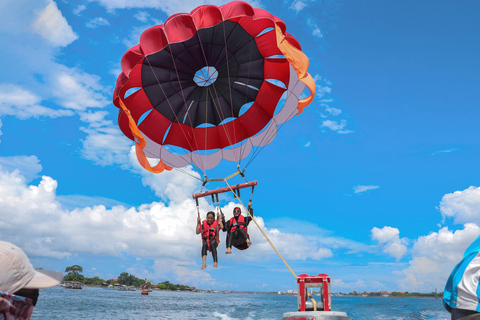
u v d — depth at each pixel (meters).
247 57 10.23
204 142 11.37
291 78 10.31
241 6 8.84
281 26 9.36
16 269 2.10
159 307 43.72
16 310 2.13
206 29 9.23
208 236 9.23
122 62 9.16
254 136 11.34
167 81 10.27
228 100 11.05
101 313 31.36
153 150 10.91
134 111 10.30
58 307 37.91
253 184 9.42
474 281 2.72
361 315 19.48
